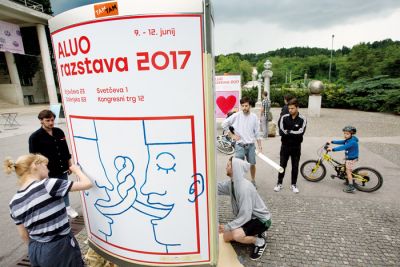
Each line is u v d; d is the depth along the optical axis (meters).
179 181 1.67
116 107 1.60
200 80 1.52
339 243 3.19
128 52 1.49
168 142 1.61
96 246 2.07
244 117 4.53
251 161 4.65
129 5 1.42
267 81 12.22
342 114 16.03
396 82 17.61
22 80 33.00
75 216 3.96
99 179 1.82
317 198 4.43
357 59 48.47
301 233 3.42
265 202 4.30
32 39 30.03
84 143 1.81
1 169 6.56
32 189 1.92
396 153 7.03
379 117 14.54
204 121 1.58
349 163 4.59
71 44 1.64
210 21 1.45
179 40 1.46
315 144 8.23
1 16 22.34
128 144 1.65
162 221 1.75
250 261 2.91
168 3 1.40
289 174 5.59
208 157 1.64
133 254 1.88
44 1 28.44
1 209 4.38
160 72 1.50
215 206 1.76
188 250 1.81
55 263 2.00
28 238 2.08
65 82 1.80
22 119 17.20
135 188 1.72
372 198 4.38
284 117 4.38
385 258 2.92
